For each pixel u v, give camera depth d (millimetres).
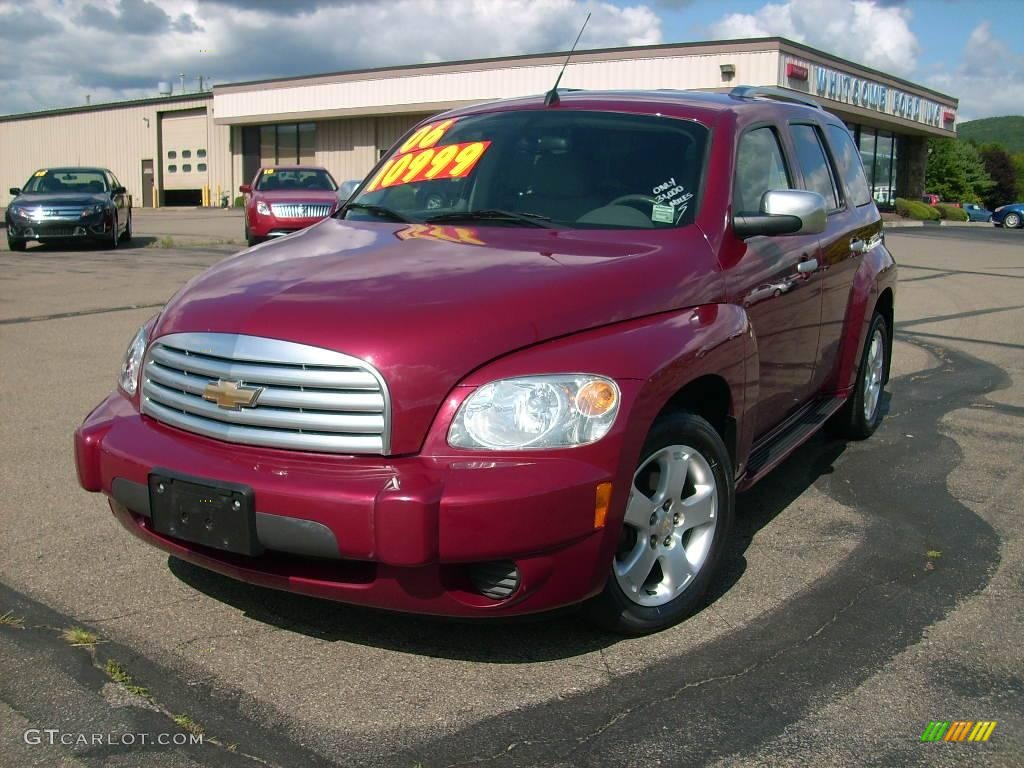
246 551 2883
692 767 2588
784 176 4641
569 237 3688
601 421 2920
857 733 2758
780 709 2875
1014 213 40688
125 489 3143
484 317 2967
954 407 6730
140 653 3146
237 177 45312
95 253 17016
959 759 2646
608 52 30406
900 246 23234
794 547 4164
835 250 4918
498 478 2783
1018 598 3674
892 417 6457
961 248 23031
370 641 3254
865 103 34188
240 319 3047
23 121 57375
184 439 3115
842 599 3646
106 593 3572
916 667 3137
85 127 53094
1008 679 3074
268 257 3639
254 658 3129
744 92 4828
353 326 2924
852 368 5336
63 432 5566
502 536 2762
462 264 3330
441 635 3301
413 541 2723
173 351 3207
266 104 41656
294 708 2848
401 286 3135
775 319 4117
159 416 3215
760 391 4031
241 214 36312
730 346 3510
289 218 17266
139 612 3428
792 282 4262
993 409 6668
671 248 3602
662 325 3275
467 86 34938
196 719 2781
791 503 4738
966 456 5551
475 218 3963
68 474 4867
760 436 4312
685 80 29281
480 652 3191
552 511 2801
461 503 2732
